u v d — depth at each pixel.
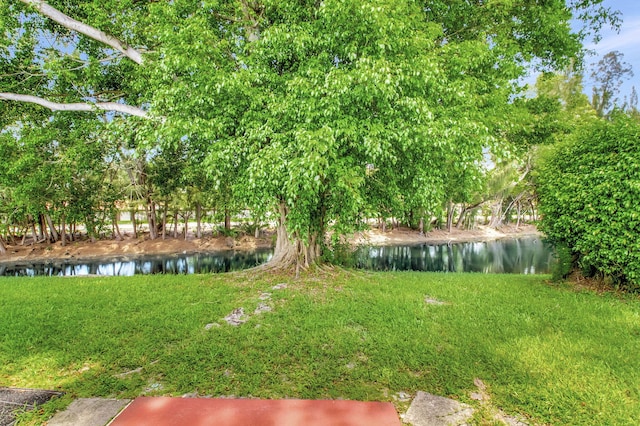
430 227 35.16
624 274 6.59
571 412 3.09
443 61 7.20
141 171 24.38
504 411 3.16
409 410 3.17
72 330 4.93
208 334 4.75
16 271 20.92
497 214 41.72
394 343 4.44
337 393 3.39
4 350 4.32
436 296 6.70
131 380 3.61
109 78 11.13
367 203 7.02
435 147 6.70
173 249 27.67
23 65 10.38
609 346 4.35
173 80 7.00
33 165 12.56
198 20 6.74
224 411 1.79
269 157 5.77
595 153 6.78
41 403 3.24
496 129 9.23
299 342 4.49
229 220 30.31
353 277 8.37
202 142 7.36
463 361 3.97
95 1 8.61
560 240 7.73
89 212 20.78
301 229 7.11
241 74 6.11
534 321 5.22
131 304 6.21
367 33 6.00
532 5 10.62
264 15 8.41
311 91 5.86
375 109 6.39
